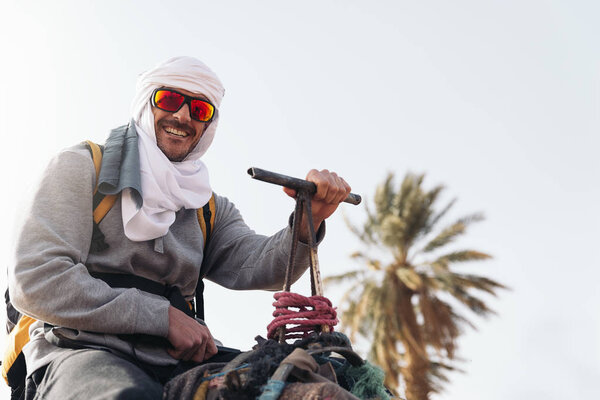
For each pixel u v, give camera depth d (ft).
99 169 8.39
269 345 6.75
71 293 7.32
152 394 6.53
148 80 9.22
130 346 7.50
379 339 72.13
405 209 74.38
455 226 73.61
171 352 7.77
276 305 7.52
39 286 7.27
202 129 9.52
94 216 8.21
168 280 8.60
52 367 7.27
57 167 8.13
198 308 9.43
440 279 72.64
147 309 7.61
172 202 8.84
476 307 72.43
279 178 7.63
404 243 75.10
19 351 8.14
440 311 72.13
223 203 10.48
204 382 6.55
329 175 8.24
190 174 9.48
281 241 9.12
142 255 8.35
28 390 7.62
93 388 6.59
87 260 8.13
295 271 9.12
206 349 7.99
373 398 7.03
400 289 73.97
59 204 7.91
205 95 9.37
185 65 9.28
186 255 8.77
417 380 70.13
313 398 5.75
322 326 7.45
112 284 8.18
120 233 8.27
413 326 72.02
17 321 8.51
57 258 7.45
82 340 7.38
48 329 7.64
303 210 8.28
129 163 8.47
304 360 6.27
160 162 8.87
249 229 10.39
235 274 9.87
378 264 75.61
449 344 71.46
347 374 7.18
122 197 8.30
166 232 8.48
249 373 6.15
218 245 10.10
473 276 72.69
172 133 9.28
